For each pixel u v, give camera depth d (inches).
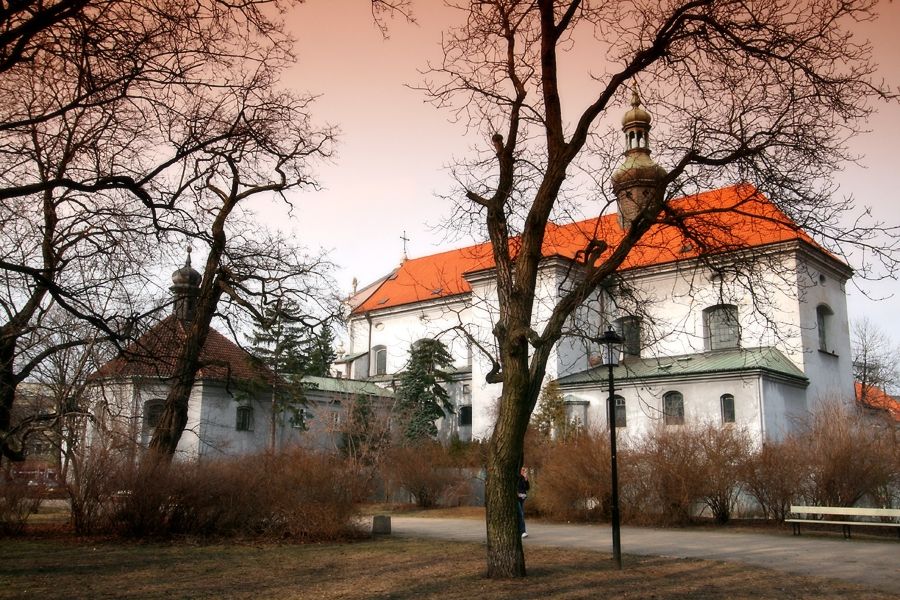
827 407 1060.5
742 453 956.0
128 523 690.8
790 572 511.5
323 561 552.1
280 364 1056.2
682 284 1496.1
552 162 494.0
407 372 1834.4
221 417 1603.1
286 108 552.7
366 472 845.8
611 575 483.5
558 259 1467.8
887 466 890.7
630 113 1589.6
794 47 461.1
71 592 414.6
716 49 475.8
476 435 1615.4
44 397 804.6
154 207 511.2
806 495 911.0
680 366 1379.2
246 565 530.0
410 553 604.4
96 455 719.1
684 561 564.1
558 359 1507.1
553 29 492.1
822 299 1473.9
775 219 495.5
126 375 790.5
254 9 382.6
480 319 1665.8
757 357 1314.0
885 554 629.0
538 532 852.6
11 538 687.7
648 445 984.9
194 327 857.5
